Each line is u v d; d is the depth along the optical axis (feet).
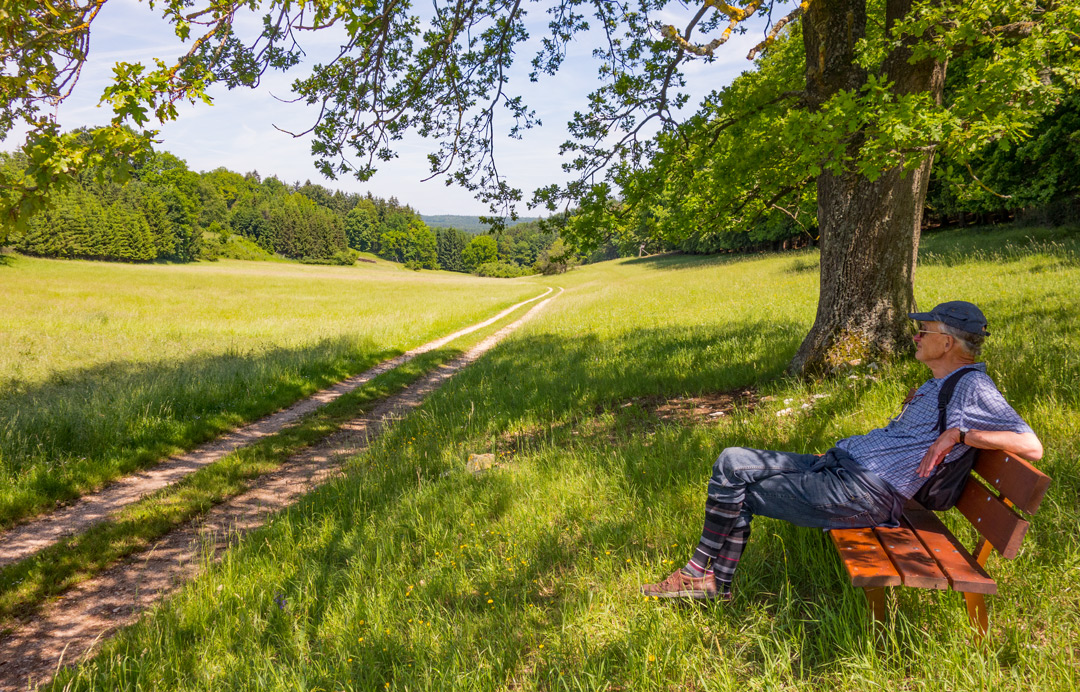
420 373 47.93
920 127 15.25
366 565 13.64
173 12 14.56
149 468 25.38
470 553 13.29
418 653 9.43
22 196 11.80
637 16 23.20
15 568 15.89
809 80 21.79
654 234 25.63
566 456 18.75
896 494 8.43
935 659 7.36
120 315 86.02
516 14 21.27
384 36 19.31
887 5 21.62
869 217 22.17
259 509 20.89
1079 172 64.95
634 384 28.81
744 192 27.30
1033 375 16.94
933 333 8.46
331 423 33.06
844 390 19.95
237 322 79.97
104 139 11.75
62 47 14.58
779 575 9.96
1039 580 8.70
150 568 16.62
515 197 22.11
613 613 9.70
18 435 24.27
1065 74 15.06
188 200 368.48
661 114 20.01
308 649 10.37
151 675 10.23
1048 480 6.32
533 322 78.69
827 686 7.52
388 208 652.89
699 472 14.49
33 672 11.89
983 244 75.46
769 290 68.33
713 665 7.98
